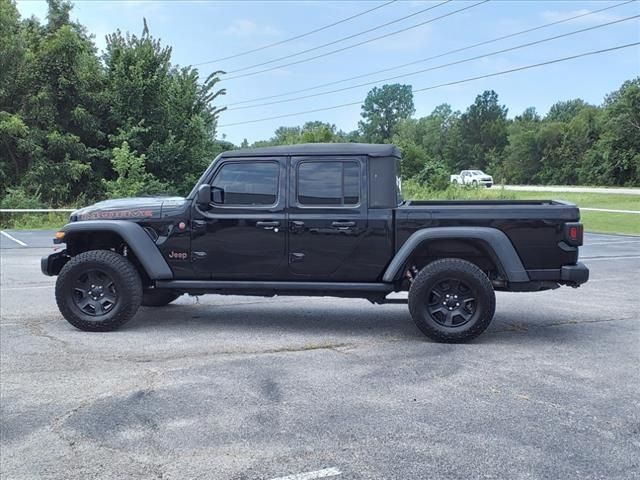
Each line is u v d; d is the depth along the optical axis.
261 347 6.18
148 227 6.88
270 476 3.44
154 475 3.46
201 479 3.41
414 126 112.75
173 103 31.58
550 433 4.00
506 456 3.66
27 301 8.66
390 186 6.45
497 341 6.41
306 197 6.58
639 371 5.34
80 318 6.85
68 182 27.77
